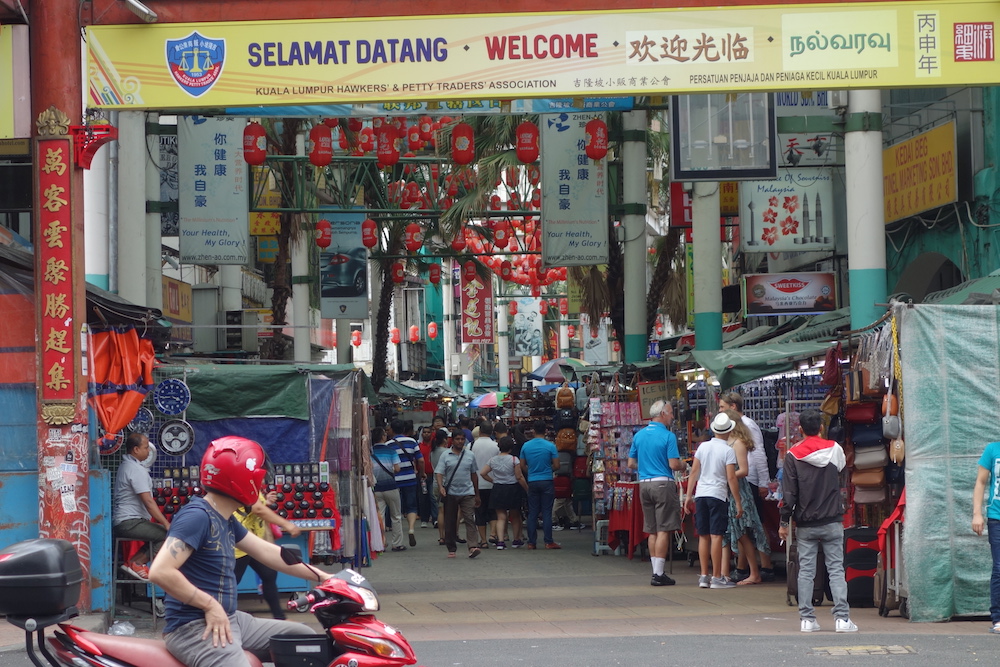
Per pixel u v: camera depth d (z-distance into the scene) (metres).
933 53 16.38
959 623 15.40
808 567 14.82
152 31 16.23
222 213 30.39
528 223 51.28
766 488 20.69
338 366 17.72
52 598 7.02
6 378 15.90
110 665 7.25
